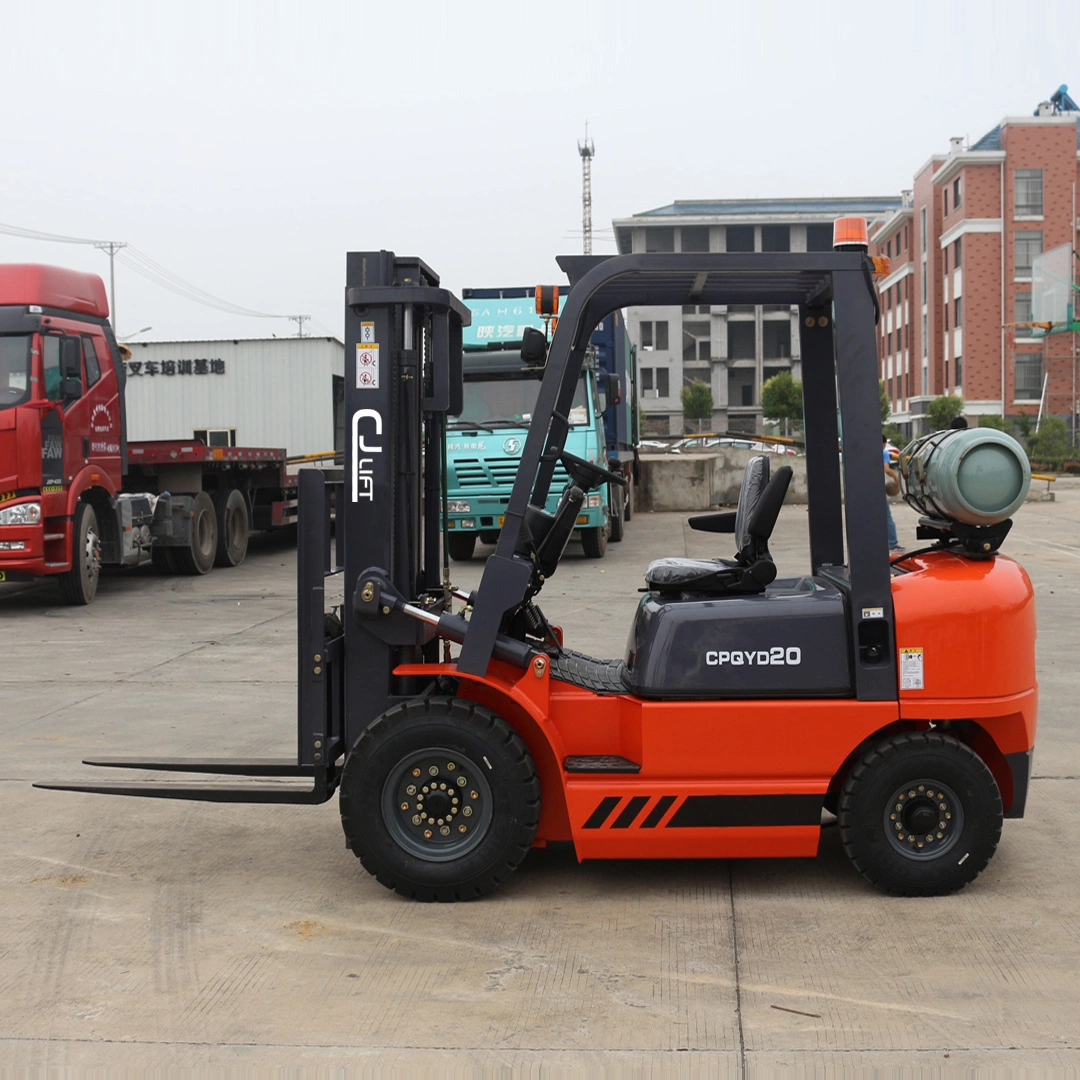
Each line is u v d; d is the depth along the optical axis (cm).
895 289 7194
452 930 426
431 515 517
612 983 380
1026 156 5700
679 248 8856
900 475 524
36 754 685
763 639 444
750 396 8831
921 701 441
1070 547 1841
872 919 430
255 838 539
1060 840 518
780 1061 329
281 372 2428
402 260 470
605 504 1727
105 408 1380
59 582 1335
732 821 443
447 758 444
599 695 466
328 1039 345
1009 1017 354
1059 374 5669
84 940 421
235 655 1013
